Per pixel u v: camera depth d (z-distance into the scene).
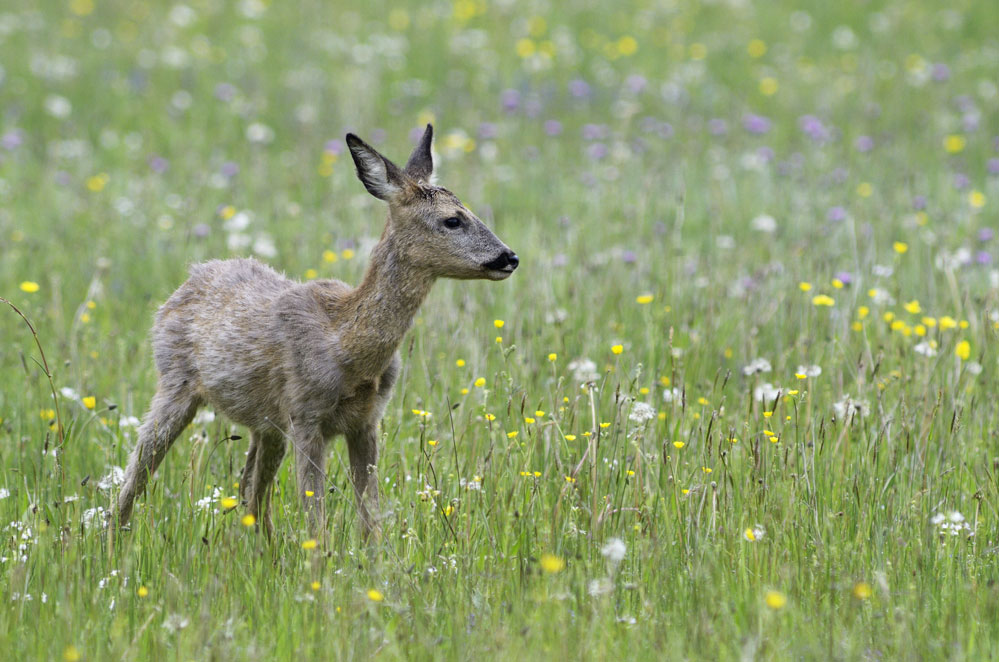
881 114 25.47
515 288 14.57
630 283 15.09
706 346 13.04
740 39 30.50
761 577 8.64
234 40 29.75
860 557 8.93
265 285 10.59
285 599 8.26
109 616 8.15
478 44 29.42
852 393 11.82
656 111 25.66
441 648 7.71
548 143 23.39
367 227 16.50
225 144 23.14
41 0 32.16
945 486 10.16
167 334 10.90
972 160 22.27
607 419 11.25
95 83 26.45
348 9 32.16
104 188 20.06
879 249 16.30
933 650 7.77
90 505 10.38
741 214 18.92
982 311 13.39
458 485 9.89
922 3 32.84
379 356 10.03
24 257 16.27
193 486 9.59
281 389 10.10
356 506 9.98
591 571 8.60
